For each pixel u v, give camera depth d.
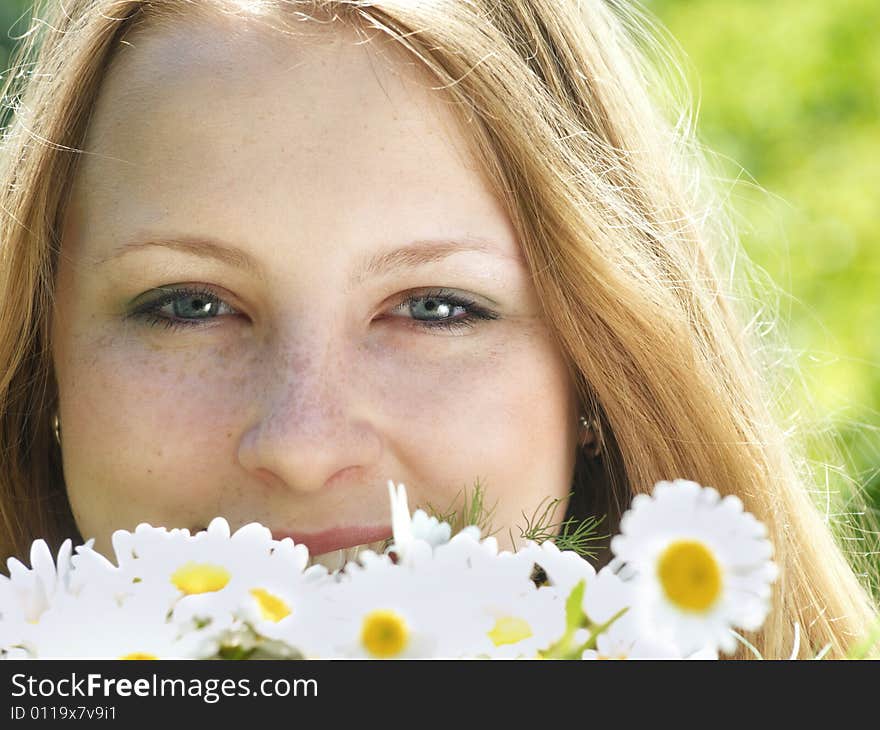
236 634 1.34
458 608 1.32
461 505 2.16
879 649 2.66
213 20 2.20
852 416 5.31
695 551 1.33
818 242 6.00
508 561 1.38
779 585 2.57
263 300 2.12
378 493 2.12
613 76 2.72
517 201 2.26
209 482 2.12
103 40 2.30
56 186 2.38
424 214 2.14
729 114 6.25
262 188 2.08
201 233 2.09
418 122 2.15
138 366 2.17
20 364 2.59
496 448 2.18
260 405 2.09
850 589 2.91
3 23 5.43
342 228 2.09
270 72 2.13
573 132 2.50
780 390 3.36
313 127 2.10
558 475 2.33
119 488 2.18
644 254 2.55
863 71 6.25
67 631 1.34
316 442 2.04
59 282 2.34
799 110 6.27
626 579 1.42
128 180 2.17
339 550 2.10
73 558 1.42
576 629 1.33
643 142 2.73
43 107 2.54
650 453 2.51
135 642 1.34
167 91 2.15
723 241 3.27
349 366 2.12
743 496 2.59
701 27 6.36
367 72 2.14
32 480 2.75
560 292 2.31
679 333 2.50
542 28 2.58
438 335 2.21
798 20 6.29
